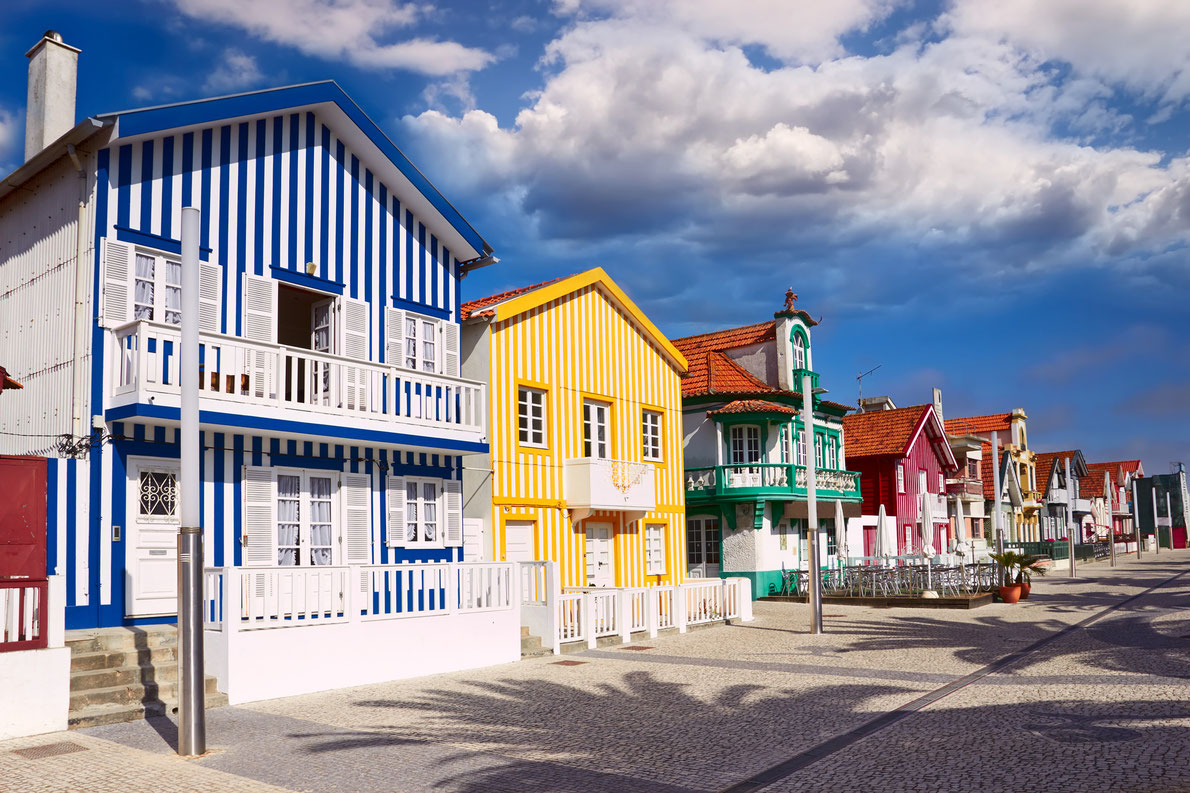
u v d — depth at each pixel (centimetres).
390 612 1512
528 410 2130
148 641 1280
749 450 3086
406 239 1841
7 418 1495
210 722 1131
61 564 1279
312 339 1722
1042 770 868
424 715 1174
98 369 1337
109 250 1366
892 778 862
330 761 943
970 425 6078
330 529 1619
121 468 1350
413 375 1712
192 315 1009
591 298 2355
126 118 1362
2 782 869
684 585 2130
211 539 1433
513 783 866
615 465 2258
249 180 1563
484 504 2000
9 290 1530
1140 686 1295
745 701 1259
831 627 2172
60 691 1085
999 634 1986
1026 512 6106
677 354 2619
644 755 968
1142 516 10138
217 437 1459
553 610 1762
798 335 3266
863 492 3834
